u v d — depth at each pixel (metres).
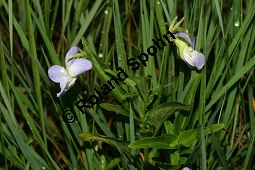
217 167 0.43
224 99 0.41
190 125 0.42
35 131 0.42
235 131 0.44
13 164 0.43
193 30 0.42
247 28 0.42
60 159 0.46
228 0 0.53
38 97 0.41
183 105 0.39
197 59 0.40
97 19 0.50
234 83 0.42
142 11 0.43
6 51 0.44
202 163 0.38
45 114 0.47
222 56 0.42
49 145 0.46
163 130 0.43
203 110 0.40
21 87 0.46
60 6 0.49
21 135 0.41
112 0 0.44
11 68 0.44
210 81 0.42
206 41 0.43
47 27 0.44
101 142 0.44
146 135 0.41
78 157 0.44
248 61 0.41
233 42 0.41
